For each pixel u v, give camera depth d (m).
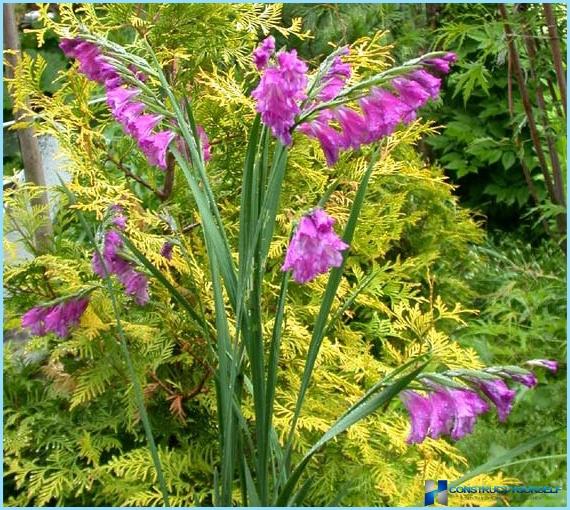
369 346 2.26
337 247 1.27
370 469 2.04
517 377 1.35
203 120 2.26
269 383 1.46
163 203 2.27
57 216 2.40
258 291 1.43
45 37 3.85
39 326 1.69
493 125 3.95
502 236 4.10
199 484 2.04
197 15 2.26
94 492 2.11
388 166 2.37
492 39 2.72
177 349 2.25
